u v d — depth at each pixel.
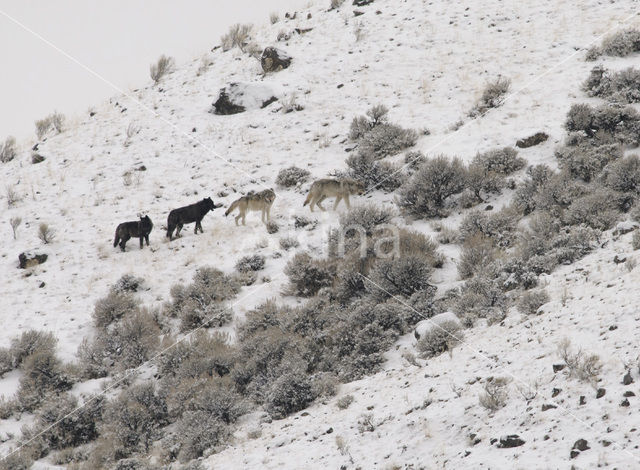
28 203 33.81
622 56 34.03
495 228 22.38
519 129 29.41
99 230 29.78
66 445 17.34
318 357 17.98
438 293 19.31
